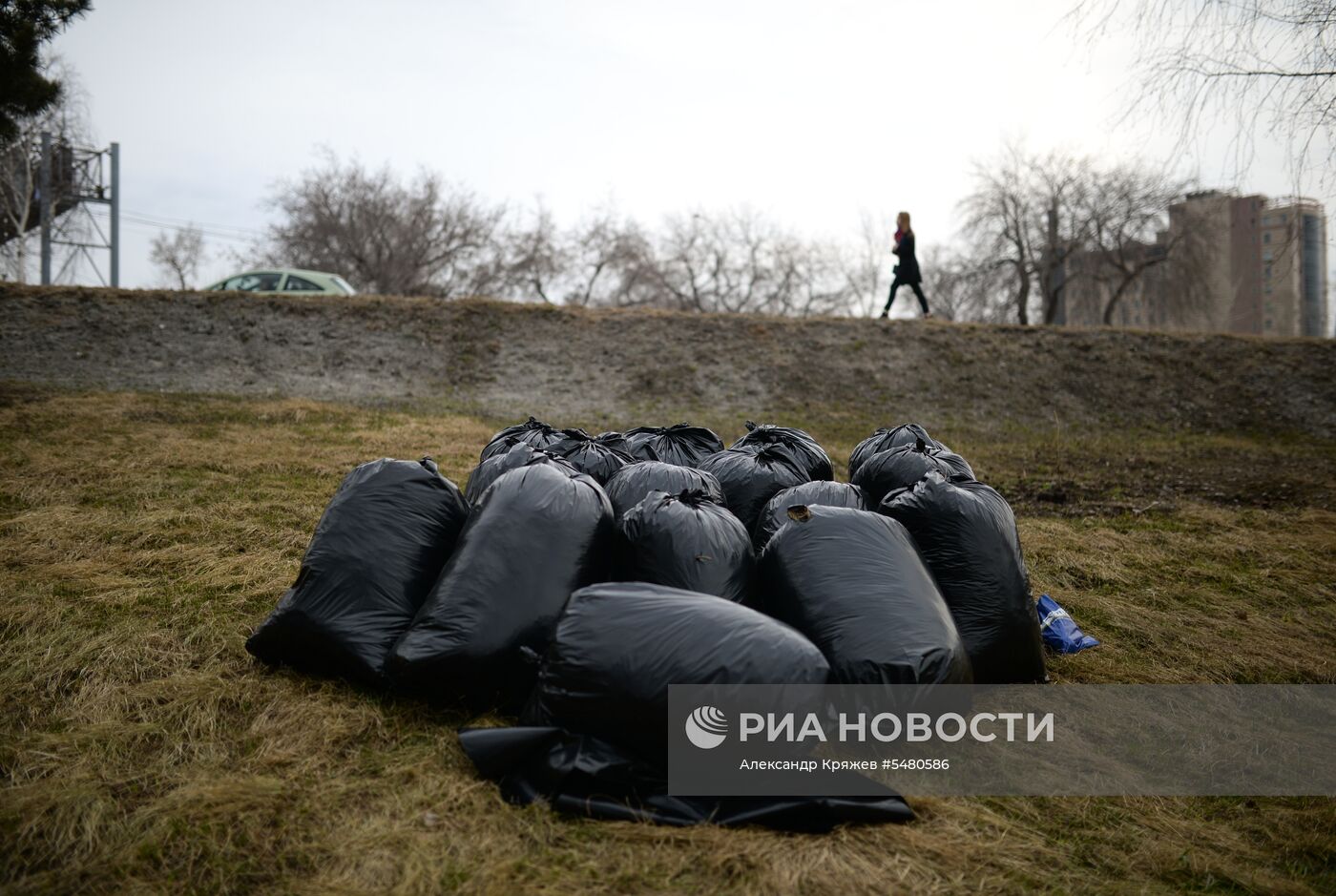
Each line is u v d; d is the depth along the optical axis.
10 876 2.27
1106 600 5.07
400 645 3.02
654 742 2.61
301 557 4.96
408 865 2.32
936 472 4.10
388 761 2.85
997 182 30.12
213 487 6.23
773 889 2.28
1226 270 27.61
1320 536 6.45
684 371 12.43
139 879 2.27
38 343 11.26
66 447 7.12
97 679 3.35
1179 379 12.83
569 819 2.54
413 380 11.75
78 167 26.58
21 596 4.13
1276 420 11.84
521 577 3.09
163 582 4.47
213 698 3.19
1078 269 30.16
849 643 3.02
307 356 12.01
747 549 3.47
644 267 33.28
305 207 31.20
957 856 2.50
